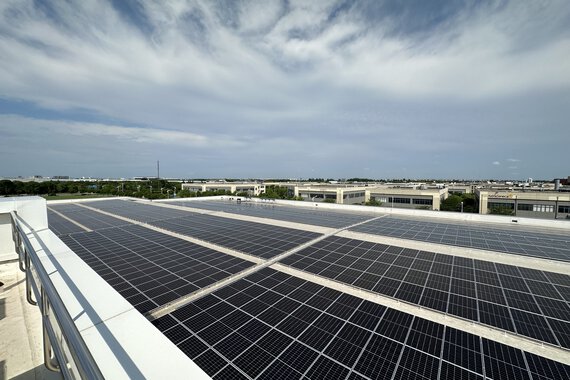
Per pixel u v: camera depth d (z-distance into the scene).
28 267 12.18
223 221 27.89
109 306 6.37
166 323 8.41
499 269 13.26
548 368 6.52
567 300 9.97
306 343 7.44
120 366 4.59
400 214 35.47
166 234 21.11
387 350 7.14
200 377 4.45
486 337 7.74
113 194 86.50
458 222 28.94
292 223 26.52
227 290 10.70
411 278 12.00
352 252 16.03
